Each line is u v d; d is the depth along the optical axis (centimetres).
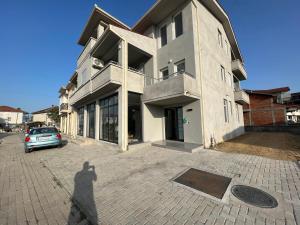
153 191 380
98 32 1326
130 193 375
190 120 902
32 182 469
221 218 274
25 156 841
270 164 546
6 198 373
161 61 1076
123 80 891
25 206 338
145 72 1160
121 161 650
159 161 627
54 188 425
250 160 599
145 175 483
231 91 1443
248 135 1481
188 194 360
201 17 984
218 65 1168
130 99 1130
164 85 852
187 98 842
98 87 982
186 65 906
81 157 758
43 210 322
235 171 490
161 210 304
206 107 898
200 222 266
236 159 615
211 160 610
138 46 1002
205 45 984
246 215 280
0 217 299
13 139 1909
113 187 412
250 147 830
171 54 1004
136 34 999
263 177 439
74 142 1267
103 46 1091
